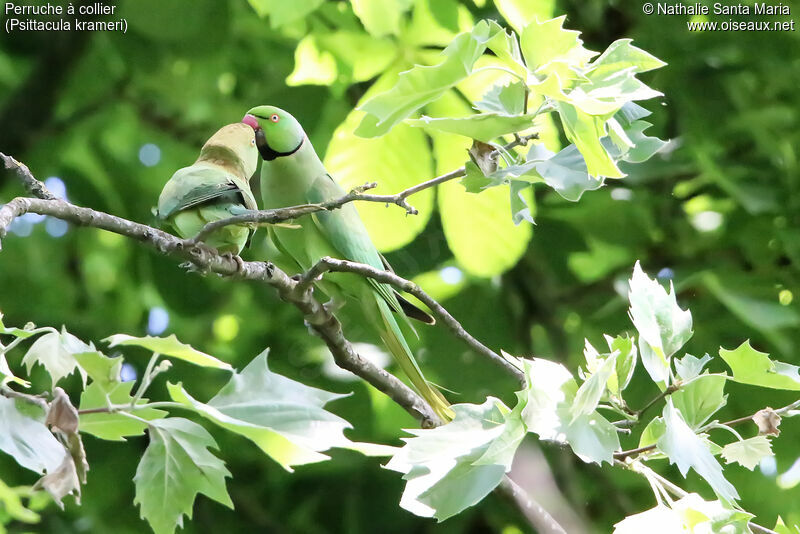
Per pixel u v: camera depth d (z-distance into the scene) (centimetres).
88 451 1279
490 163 528
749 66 1219
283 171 814
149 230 547
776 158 1209
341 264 624
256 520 1389
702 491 1209
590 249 1317
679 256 1281
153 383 1264
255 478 1430
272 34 1297
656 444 500
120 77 1338
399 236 915
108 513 1297
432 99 489
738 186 1160
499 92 529
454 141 886
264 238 1266
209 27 1170
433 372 1267
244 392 444
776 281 1195
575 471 1352
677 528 457
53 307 1432
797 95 1237
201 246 570
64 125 1305
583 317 1338
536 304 1320
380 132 499
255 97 1305
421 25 935
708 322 1205
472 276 1316
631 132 553
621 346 512
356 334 1289
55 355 436
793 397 1157
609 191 1266
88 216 518
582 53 492
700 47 1204
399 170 896
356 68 957
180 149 1409
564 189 503
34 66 1292
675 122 1262
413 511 457
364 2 864
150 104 1372
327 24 1001
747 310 1099
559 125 884
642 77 1204
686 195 1276
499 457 456
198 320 1408
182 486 454
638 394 1173
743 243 1237
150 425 449
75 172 1352
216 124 1362
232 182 600
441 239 1331
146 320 1467
